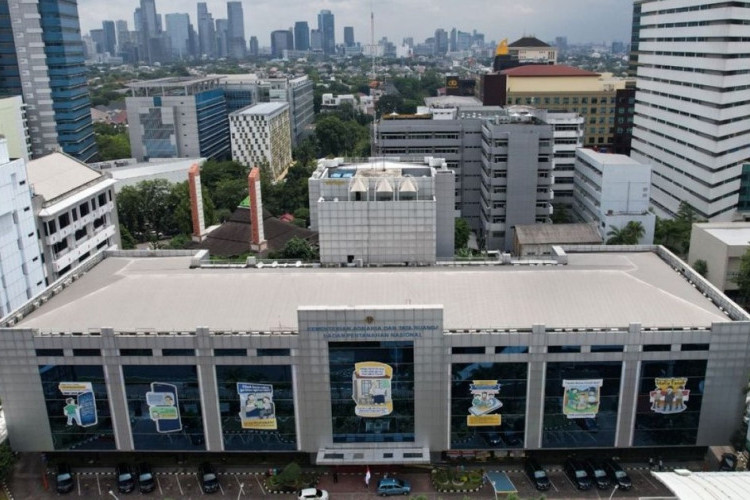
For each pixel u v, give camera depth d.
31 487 84.00
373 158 146.62
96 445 86.56
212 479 82.38
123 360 82.50
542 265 99.75
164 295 90.38
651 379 81.94
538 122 175.50
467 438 85.06
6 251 110.75
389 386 82.62
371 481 83.94
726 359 80.81
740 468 83.44
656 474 63.12
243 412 84.44
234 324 83.75
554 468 85.12
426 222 101.25
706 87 175.75
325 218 101.75
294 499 80.75
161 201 196.50
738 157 180.25
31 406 84.69
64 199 129.62
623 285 90.06
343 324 79.69
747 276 126.12
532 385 82.56
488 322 83.25
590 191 172.38
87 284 97.06
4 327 84.88
